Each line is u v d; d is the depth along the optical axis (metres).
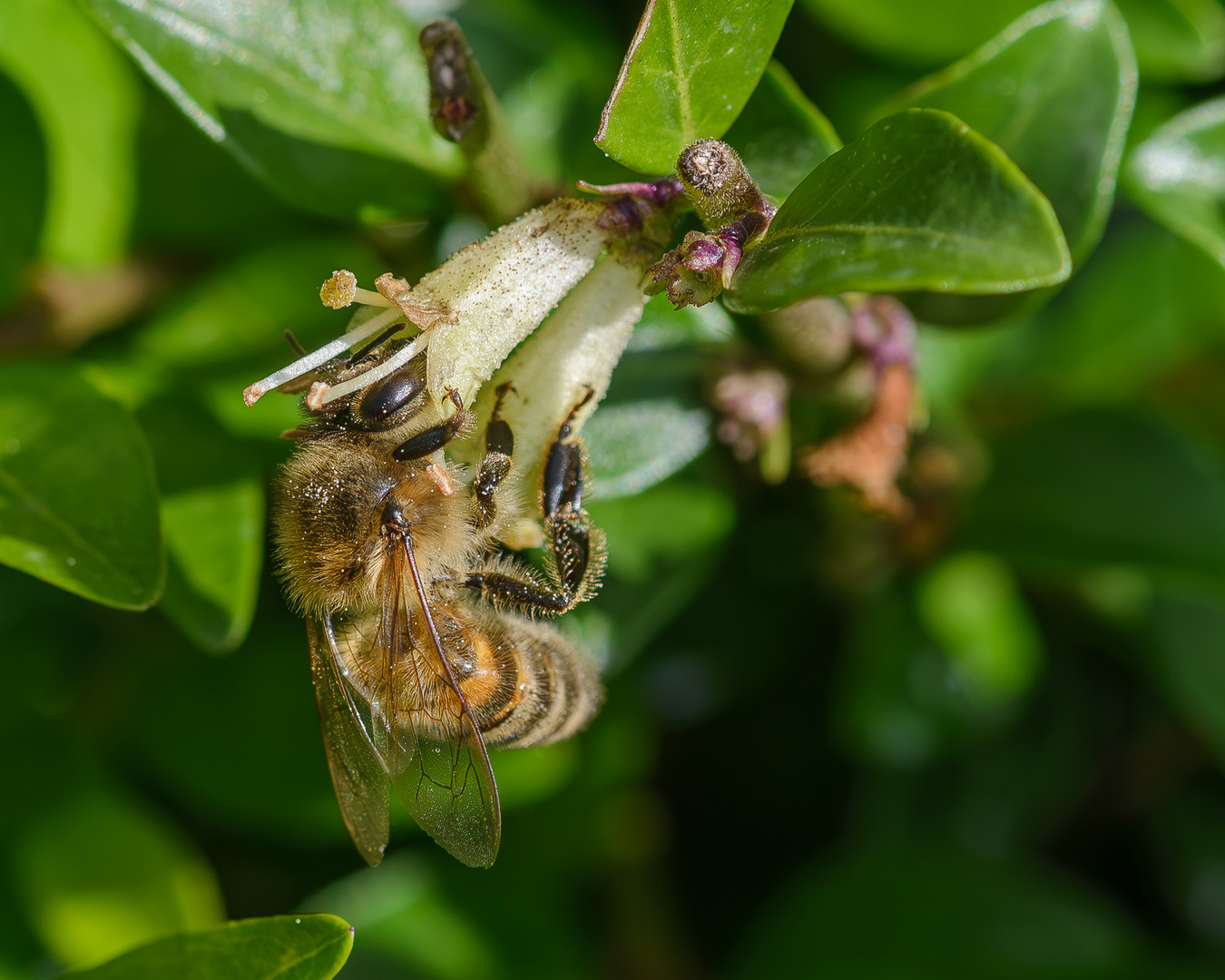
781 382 0.09
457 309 0.08
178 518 0.09
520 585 0.09
